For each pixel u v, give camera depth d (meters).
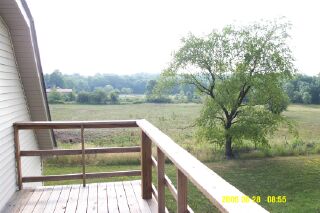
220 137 15.65
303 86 34.25
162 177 2.67
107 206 3.39
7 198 3.64
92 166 13.95
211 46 15.52
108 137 21.39
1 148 3.62
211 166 15.28
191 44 15.67
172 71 16.22
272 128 15.75
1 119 3.70
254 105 15.62
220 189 1.31
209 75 15.92
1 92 3.87
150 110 38.66
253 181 12.91
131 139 20.84
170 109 39.47
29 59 4.61
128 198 3.62
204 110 15.95
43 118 5.60
